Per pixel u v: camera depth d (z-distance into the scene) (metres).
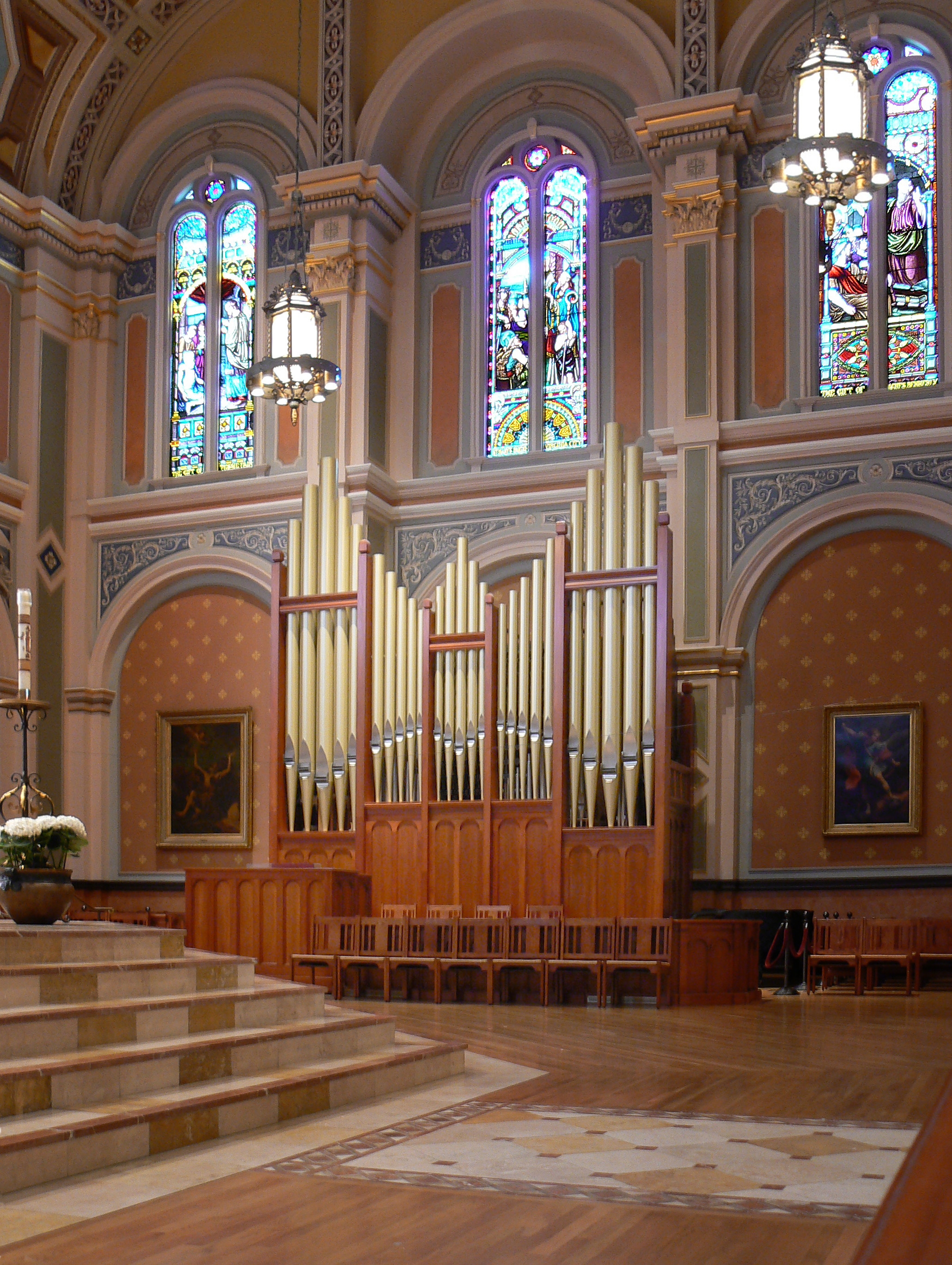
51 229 19.28
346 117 18.48
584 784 13.84
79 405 19.52
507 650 14.30
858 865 15.55
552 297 18.25
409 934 12.89
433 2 18.52
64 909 8.31
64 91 19.33
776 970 14.85
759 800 15.98
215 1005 7.18
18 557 18.52
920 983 14.26
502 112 18.89
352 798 14.86
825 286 16.66
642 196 17.97
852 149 10.02
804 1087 7.19
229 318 19.47
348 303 18.09
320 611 15.28
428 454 18.50
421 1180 4.84
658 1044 9.16
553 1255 3.80
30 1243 4.01
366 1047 7.75
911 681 15.62
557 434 17.95
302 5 19.19
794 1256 3.78
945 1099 1.21
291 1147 5.50
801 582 16.20
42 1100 5.42
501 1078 7.61
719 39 17.20
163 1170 5.05
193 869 13.99
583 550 14.23
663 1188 4.69
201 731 18.78
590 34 18.22
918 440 15.70
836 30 10.60
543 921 12.63
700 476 16.41
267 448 18.91
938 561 15.70
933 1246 0.98
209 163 19.67
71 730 18.92
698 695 16.02
